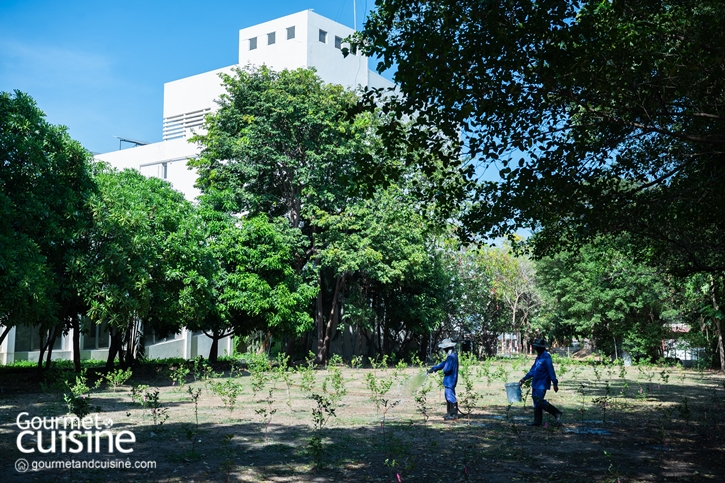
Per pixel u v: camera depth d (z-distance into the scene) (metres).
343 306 37.22
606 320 40.09
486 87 8.45
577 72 8.08
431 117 8.77
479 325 50.00
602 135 9.98
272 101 32.50
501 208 10.47
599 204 9.81
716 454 9.85
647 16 8.98
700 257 14.55
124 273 20.92
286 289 30.02
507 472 8.45
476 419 13.58
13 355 34.06
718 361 36.75
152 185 27.19
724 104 8.99
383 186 9.31
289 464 8.75
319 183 33.31
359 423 12.80
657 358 40.22
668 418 13.91
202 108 51.03
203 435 11.04
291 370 27.12
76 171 20.25
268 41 49.03
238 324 31.47
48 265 18.77
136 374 26.70
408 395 18.64
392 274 33.12
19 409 14.26
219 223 30.56
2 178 17.67
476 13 7.98
